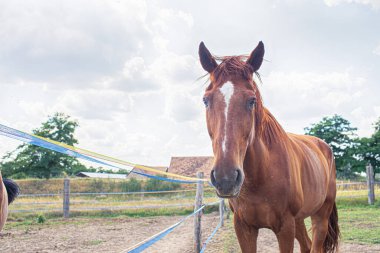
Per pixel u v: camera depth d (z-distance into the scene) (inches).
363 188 730.8
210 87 112.9
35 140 77.4
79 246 306.5
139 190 861.2
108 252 278.5
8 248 301.4
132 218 526.0
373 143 1642.5
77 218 522.6
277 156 123.6
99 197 791.7
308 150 161.3
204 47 118.7
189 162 1546.5
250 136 107.2
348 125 1734.7
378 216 421.4
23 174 1443.2
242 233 128.3
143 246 97.2
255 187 118.8
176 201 686.5
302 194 132.6
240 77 108.0
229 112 100.8
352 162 1641.2
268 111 136.5
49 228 421.1
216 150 99.1
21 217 514.6
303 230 165.8
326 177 170.2
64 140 1565.0
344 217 421.7
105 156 99.0
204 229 390.0
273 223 123.0
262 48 115.0
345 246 255.4
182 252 273.0
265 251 258.4
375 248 246.7
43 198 729.6
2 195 101.3
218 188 93.4
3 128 71.1
